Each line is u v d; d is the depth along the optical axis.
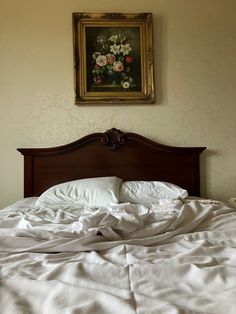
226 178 2.76
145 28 2.72
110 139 2.65
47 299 0.74
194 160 2.69
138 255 1.08
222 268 0.93
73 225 1.35
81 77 2.70
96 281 0.86
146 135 2.75
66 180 2.63
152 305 0.70
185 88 2.76
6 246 1.12
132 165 2.66
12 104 2.69
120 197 2.20
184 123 2.75
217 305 0.71
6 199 2.67
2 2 2.69
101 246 1.15
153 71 2.72
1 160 2.67
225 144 2.76
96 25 2.71
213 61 2.76
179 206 1.72
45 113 2.70
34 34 2.71
